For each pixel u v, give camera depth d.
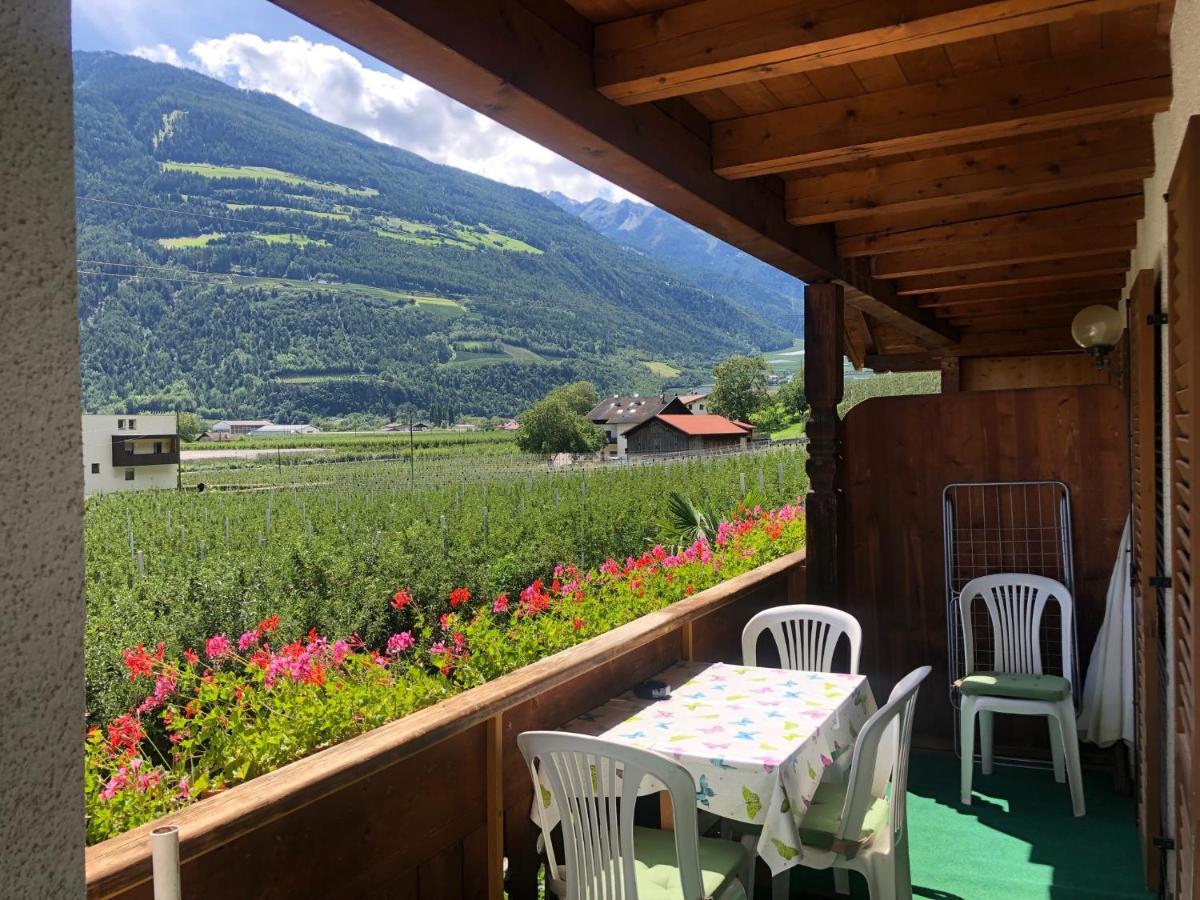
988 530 4.77
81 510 0.56
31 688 0.52
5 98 0.52
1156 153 3.16
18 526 0.52
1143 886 3.22
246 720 3.22
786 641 3.87
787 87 2.85
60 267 0.55
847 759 3.09
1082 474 4.64
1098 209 4.05
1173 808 2.49
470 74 2.02
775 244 3.73
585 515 15.81
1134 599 3.74
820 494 4.75
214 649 4.78
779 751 2.57
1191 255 1.57
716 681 3.38
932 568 4.89
